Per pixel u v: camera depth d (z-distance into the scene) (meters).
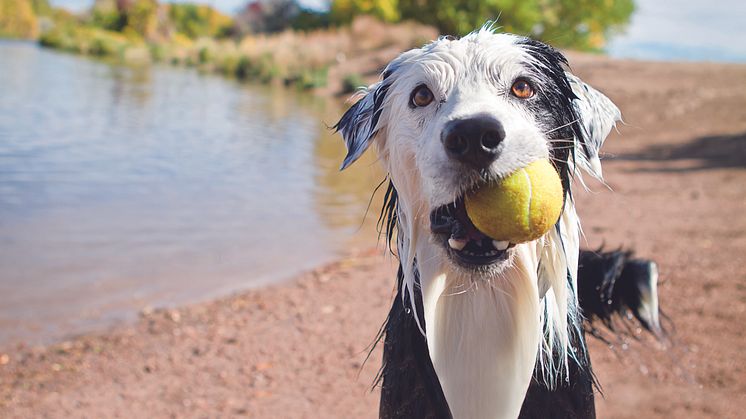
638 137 3.18
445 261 0.52
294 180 2.43
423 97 0.54
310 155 3.00
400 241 0.58
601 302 0.72
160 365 1.07
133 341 1.15
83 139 3.22
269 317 1.25
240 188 2.27
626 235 1.59
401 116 0.56
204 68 9.17
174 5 16.45
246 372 1.05
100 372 1.05
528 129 0.49
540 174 0.48
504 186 0.47
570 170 0.56
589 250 0.73
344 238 1.72
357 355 1.10
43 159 2.66
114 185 2.25
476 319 0.53
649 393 0.91
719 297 1.19
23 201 1.99
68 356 1.10
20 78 6.28
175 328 1.20
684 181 2.21
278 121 4.18
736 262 1.37
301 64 7.43
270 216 1.92
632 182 2.25
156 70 8.48
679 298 1.19
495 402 0.53
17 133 3.29
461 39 0.57
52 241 1.62
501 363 0.53
